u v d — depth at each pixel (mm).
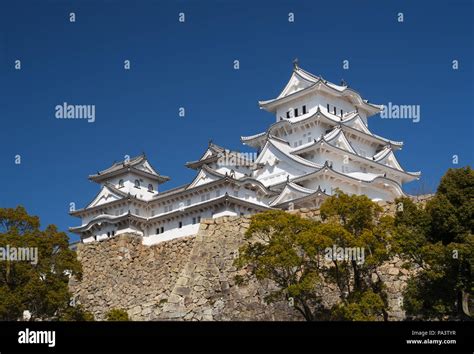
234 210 81812
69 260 59312
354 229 52469
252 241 66375
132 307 71125
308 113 106062
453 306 48688
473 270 45438
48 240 58875
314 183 92750
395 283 56531
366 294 48906
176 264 72000
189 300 65312
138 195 95125
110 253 77562
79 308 60312
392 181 95688
